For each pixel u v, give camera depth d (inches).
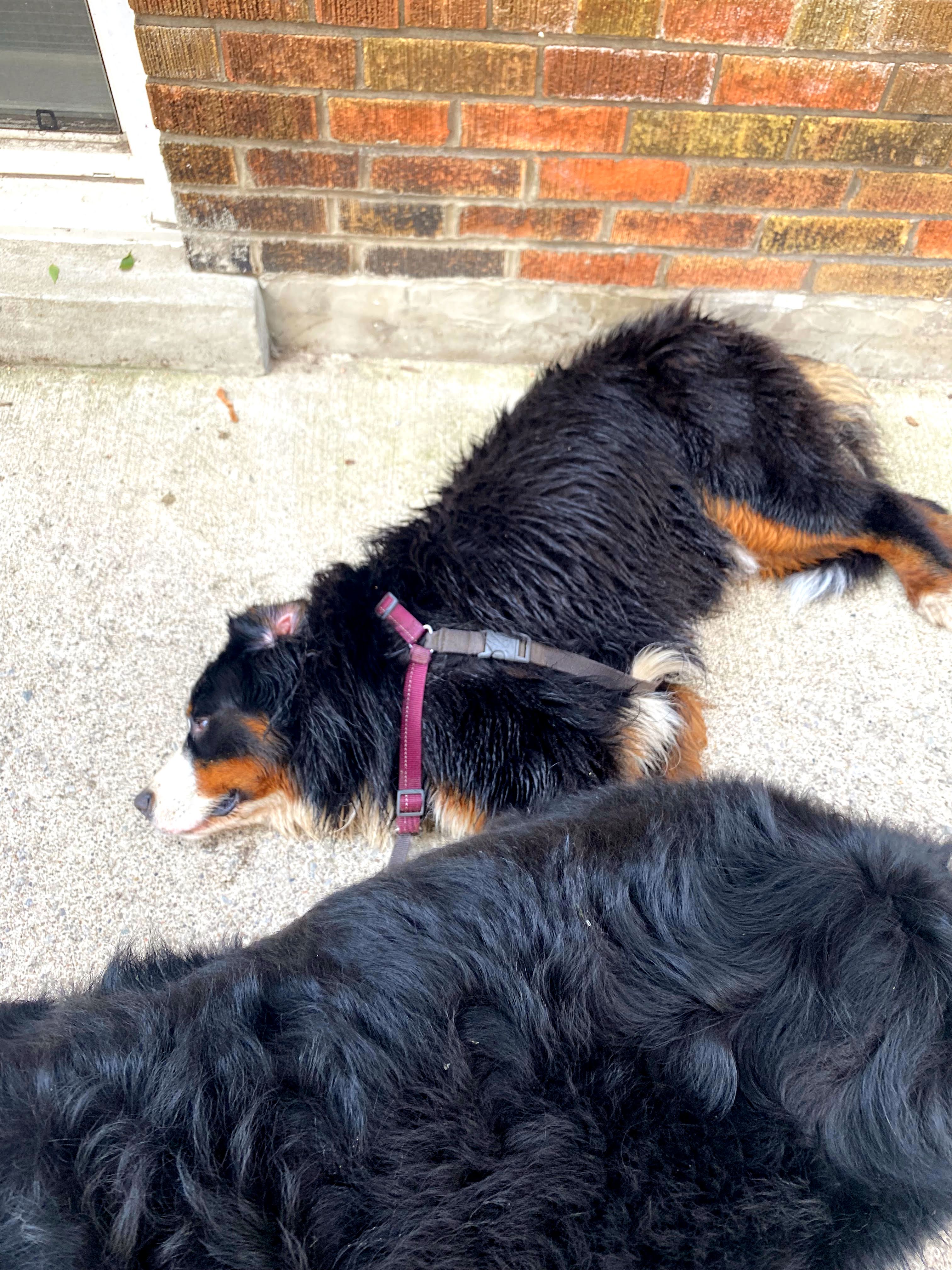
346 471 55.4
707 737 46.4
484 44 47.8
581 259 56.2
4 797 44.4
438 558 44.2
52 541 51.9
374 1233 19.8
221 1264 19.2
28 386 57.7
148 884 42.8
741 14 46.8
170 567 51.4
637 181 52.9
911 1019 23.1
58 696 47.2
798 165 52.2
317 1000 23.9
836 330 59.2
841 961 23.9
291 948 26.8
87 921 41.6
